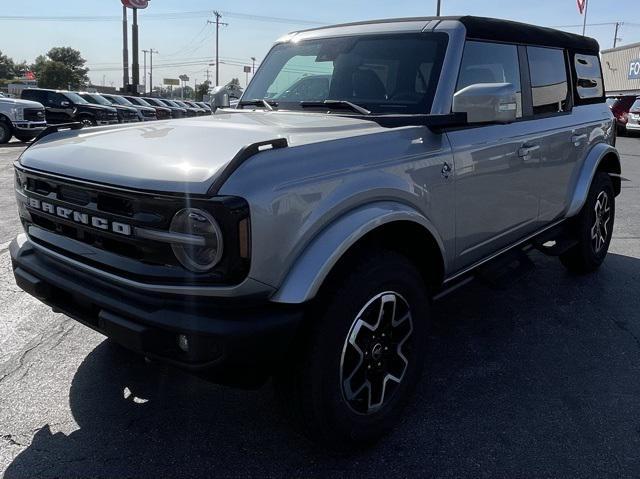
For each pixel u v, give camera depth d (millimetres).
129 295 2426
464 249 3430
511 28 3891
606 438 2898
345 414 2615
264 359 2289
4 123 19156
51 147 2938
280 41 4320
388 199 2744
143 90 69812
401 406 2943
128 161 2449
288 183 2318
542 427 2990
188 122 3152
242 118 3277
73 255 2654
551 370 3596
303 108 3623
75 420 3008
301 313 2354
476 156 3344
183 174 2240
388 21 3803
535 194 4094
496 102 2902
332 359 2496
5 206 8164
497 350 3867
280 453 2777
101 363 3596
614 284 5176
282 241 2293
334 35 3930
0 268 5312
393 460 2730
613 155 5234
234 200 2150
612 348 3910
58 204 2652
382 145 2773
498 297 4836
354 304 2545
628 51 41875
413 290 2889
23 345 3811
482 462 2715
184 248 2229
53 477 2582
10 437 2854
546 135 4113
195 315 2258
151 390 3311
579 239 5012
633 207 8672
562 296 4867
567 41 4684
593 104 5137
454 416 3088
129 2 41969
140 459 2717
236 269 2193
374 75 3539
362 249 2680
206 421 3027
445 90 3268
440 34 3443
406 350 2963
